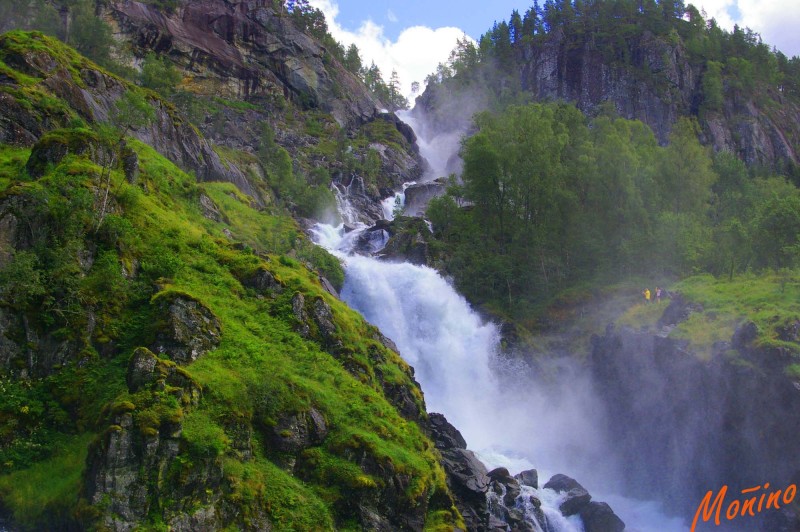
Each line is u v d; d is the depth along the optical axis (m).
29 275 43.00
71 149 53.34
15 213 45.38
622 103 188.25
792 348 52.12
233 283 51.62
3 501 36.81
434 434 53.16
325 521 38.91
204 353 43.56
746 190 117.94
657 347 62.50
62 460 38.69
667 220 82.62
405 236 94.06
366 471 41.94
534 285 85.69
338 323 52.84
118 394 40.06
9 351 41.84
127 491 34.66
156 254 50.28
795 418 49.97
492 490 50.47
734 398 54.38
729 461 54.81
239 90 146.38
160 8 146.50
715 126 177.88
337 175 130.88
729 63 195.50
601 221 90.44
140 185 58.44
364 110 173.88
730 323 59.72
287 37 165.75
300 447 41.75
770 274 70.94
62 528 34.94
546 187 90.75
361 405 46.50
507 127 97.25
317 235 99.44
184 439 36.47
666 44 192.75
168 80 117.88
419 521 42.34
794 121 197.38
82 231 47.22
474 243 92.19
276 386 42.84
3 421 39.62
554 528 50.25
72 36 117.62
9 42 70.81
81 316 43.75
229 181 90.00
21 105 60.78
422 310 79.75
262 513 37.62
